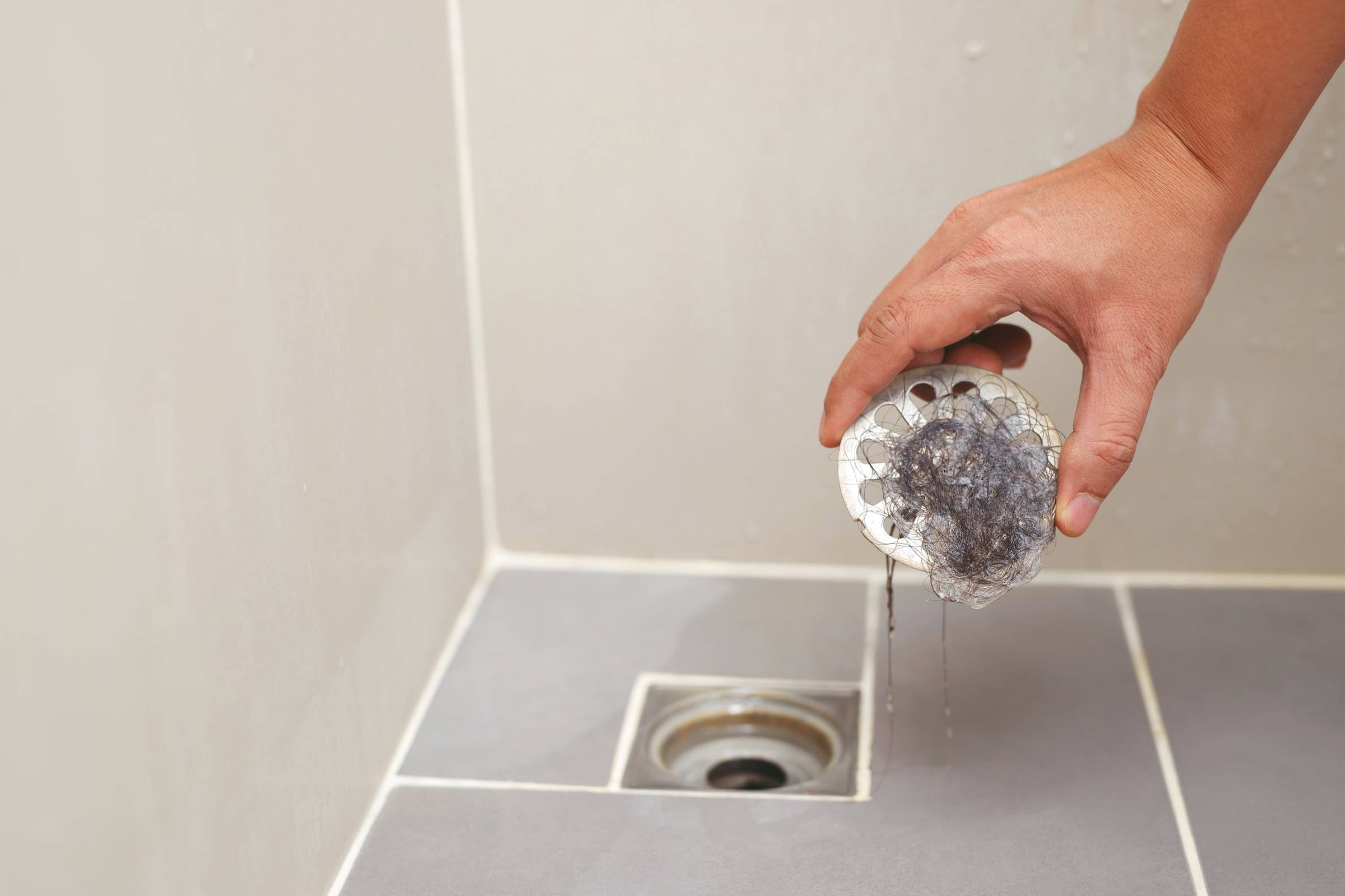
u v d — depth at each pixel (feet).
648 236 2.71
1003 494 1.80
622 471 2.91
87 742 1.29
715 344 2.78
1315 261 2.58
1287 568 2.83
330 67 1.94
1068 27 2.47
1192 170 1.72
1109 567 2.88
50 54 1.22
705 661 2.60
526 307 2.80
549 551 3.01
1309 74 1.62
